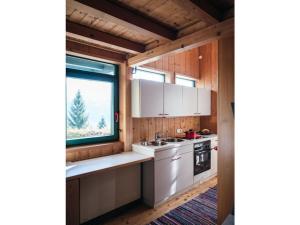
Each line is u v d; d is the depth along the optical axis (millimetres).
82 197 2469
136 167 3074
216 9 1920
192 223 2566
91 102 2982
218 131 2105
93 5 1714
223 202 2049
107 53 2984
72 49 2602
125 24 1992
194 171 3699
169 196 3207
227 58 2033
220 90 2086
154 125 3760
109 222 2604
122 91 3264
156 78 3959
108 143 3082
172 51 2508
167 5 1893
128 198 2977
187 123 4562
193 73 4781
